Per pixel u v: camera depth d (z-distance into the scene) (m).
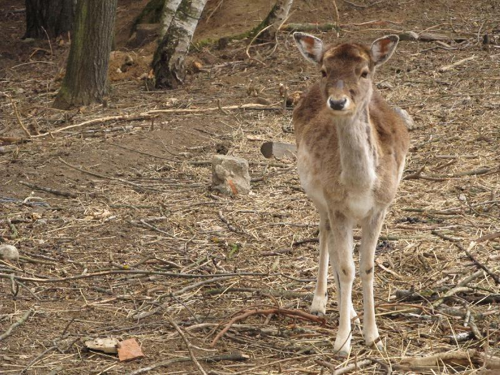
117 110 18.44
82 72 19.03
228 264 10.78
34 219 12.23
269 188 13.48
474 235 11.21
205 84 20.28
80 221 12.22
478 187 12.95
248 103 18.31
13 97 20.61
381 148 8.37
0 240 11.47
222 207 12.68
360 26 23.81
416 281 10.05
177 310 9.52
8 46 26.61
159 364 8.20
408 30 23.02
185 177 14.15
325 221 9.22
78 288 10.12
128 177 14.19
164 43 20.19
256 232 11.73
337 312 9.59
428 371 8.01
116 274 10.50
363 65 8.01
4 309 9.52
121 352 8.40
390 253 10.80
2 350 8.58
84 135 16.55
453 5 25.11
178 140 16.00
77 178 14.05
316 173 8.66
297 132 9.66
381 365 8.09
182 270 10.60
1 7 32.56
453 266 10.34
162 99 19.16
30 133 17.08
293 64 21.19
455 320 9.00
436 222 11.77
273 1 26.31
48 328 9.09
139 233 11.79
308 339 8.74
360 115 8.02
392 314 9.22
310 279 10.24
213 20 25.84
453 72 19.48
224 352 8.50
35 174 14.13
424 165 13.95
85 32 18.89
